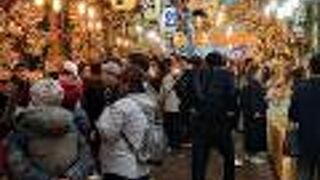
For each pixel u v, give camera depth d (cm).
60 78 1102
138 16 2727
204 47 3281
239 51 3388
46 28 1830
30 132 671
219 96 1223
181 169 1623
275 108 1515
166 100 1898
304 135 1091
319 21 2391
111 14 2498
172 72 1934
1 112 1007
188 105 1362
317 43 2370
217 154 1819
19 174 665
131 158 847
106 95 1133
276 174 1445
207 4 3262
